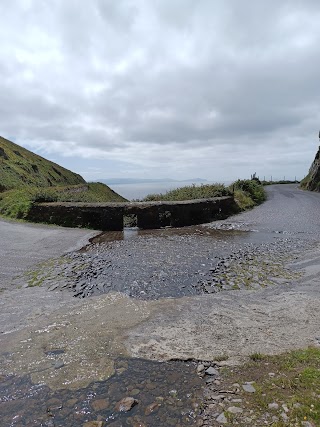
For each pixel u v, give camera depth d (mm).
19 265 9383
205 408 3264
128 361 4242
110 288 7258
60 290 7184
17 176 44094
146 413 3244
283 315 5547
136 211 16656
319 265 8648
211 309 5922
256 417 3045
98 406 3387
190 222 17766
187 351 4441
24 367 4145
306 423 2887
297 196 31906
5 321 5582
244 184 27641
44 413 3303
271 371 3818
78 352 4484
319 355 4086
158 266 9008
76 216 16938
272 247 11133
